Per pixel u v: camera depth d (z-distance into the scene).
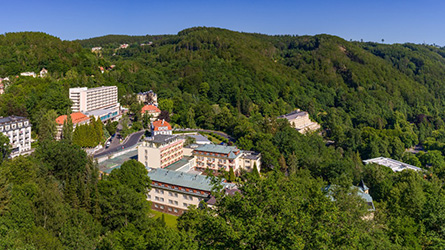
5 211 75.25
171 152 160.12
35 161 121.06
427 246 84.19
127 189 96.62
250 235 44.12
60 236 74.19
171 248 58.84
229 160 163.12
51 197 83.25
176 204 124.19
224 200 53.00
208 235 48.66
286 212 46.22
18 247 58.09
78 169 126.38
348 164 156.62
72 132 177.25
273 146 177.88
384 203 101.25
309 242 44.06
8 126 159.75
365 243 63.38
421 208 98.56
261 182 51.84
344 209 76.44
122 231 83.50
